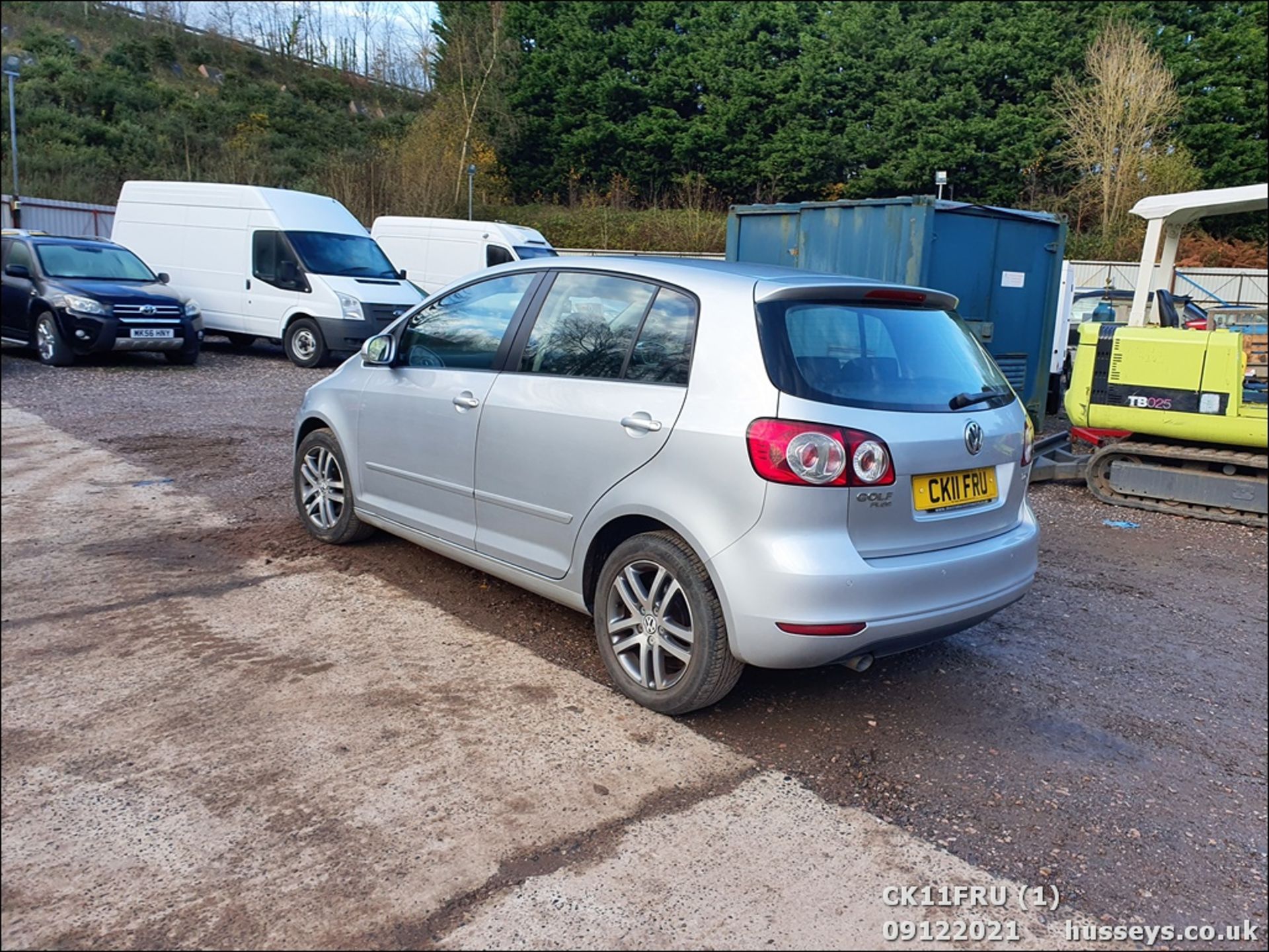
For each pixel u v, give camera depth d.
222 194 14.91
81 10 42.19
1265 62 29.94
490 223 18.45
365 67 46.72
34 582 4.75
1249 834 3.10
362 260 14.88
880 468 3.27
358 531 5.36
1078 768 3.46
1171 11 32.34
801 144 33.78
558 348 4.06
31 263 12.78
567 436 3.83
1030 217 9.69
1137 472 7.73
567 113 37.03
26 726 3.34
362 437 5.06
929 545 3.49
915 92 33.03
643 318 3.75
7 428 8.50
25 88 33.81
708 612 3.38
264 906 2.49
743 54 35.75
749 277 3.58
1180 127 30.55
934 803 3.17
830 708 3.83
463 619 4.50
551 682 3.88
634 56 36.66
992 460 3.73
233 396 11.05
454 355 4.57
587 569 3.84
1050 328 10.22
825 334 3.47
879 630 3.25
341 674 3.86
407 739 3.36
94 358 13.61
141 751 3.21
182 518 5.95
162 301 12.98
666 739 3.47
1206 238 29.03
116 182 30.98
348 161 33.09
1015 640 4.73
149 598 4.59
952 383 3.73
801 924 2.53
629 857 2.77
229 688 3.69
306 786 3.04
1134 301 8.60
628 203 36.47
